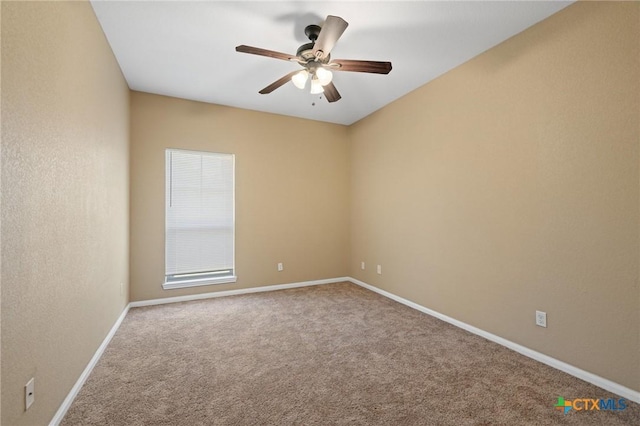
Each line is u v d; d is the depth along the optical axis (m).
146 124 3.68
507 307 2.54
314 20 2.32
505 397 1.85
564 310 2.15
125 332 2.83
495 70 2.64
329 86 2.69
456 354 2.41
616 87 1.88
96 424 1.60
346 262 4.98
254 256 4.31
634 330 1.81
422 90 3.46
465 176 2.93
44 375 1.46
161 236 3.75
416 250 3.55
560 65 2.17
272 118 4.43
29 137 1.33
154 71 3.12
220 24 2.36
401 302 3.78
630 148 1.83
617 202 1.88
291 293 4.23
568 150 2.12
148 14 2.22
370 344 2.60
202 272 4.02
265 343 2.62
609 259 1.92
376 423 1.62
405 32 2.46
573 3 2.09
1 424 1.13
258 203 4.34
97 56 2.24
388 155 4.05
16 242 1.23
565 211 2.14
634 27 1.81
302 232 4.64
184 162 3.91
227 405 1.77
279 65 3.01
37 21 1.39
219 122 4.09
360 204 4.68
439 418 1.66
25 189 1.30
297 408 1.74
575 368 2.08
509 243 2.52
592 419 1.65
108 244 2.57
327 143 4.84
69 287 1.74
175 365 2.23
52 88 1.53
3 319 1.14
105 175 2.46
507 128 2.54
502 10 2.18
